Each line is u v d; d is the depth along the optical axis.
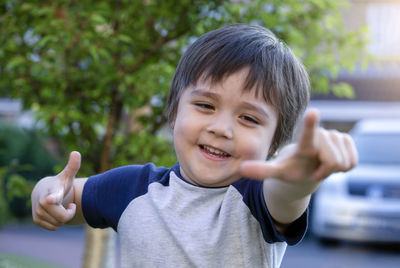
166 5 2.76
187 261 1.36
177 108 1.52
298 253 6.71
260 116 1.35
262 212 1.27
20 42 2.88
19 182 3.14
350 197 6.54
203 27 2.78
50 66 2.73
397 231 6.33
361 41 3.23
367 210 6.40
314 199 8.00
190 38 2.97
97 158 2.99
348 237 6.54
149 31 2.96
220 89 1.34
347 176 6.71
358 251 6.76
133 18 2.91
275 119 1.40
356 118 10.16
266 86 1.35
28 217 9.93
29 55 2.81
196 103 1.39
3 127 9.31
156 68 2.67
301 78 1.50
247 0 2.93
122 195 1.53
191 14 2.73
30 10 2.69
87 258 2.99
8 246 7.04
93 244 2.98
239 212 1.35
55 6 2.61
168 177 1.53
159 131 3.18
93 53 2.45
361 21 9.86
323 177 0.91
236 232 1.35
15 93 2.95
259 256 1.35
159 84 2.70
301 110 1.51
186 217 1.40
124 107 3.05
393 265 5.93
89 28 2.63
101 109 2.91
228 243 1.35
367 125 7.89
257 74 1.35
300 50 3.14
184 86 1.44
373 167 6.86
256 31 1.51
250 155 1.35
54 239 7.89
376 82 10.28
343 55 3.22
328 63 3.12
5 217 9.16
